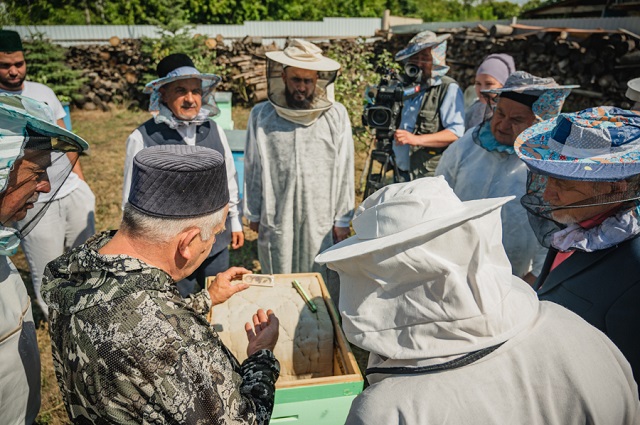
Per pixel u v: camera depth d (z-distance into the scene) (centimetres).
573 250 149
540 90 200
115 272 108
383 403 90
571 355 92
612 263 137
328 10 2381
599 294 138
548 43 678
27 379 161
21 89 291
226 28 1268
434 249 93
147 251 117
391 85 311
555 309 107
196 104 256
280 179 279
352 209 297
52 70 984
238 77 1045
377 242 99
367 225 108
